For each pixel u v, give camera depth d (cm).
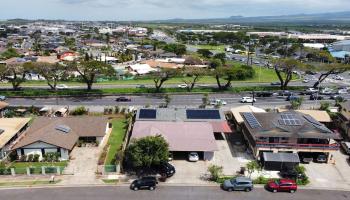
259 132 5972
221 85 12431
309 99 10525
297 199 4856
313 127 6038
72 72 11812
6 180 5209
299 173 5394
